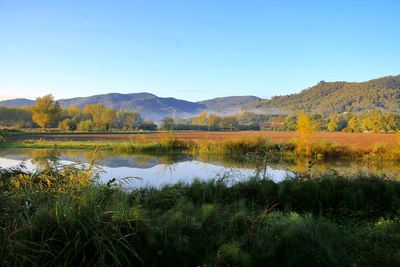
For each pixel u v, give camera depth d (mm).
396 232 6152
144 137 32312
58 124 68562
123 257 4605
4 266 3949
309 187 9133
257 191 9312
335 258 4949
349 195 8750
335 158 24469
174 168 18266
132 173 16297
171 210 6094
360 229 6406
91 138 40844
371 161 22609
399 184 9375
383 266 4988
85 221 4664
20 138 39875
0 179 6367
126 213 5156
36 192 5637
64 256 4352
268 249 5133
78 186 5945
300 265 4914
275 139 32688
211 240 5348
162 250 4953
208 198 8727
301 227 5504
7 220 4520
